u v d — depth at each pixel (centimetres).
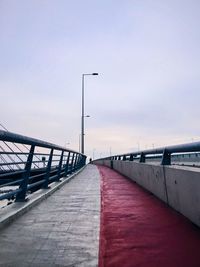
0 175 495
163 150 683
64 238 381
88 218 495
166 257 319
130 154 1359
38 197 658
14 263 298
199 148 422
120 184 1096
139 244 363
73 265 294
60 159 1107
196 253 329
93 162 7050
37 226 442
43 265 293
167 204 618
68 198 723
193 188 444
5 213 480
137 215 529
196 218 434
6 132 425
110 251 339
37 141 629
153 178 778
